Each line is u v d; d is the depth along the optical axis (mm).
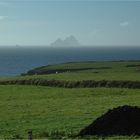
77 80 89812
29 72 157000
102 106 58312
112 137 35000
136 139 33906
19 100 68812
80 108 57219
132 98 67062
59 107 59125
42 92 79312
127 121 37281
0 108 59938
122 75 100875
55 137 37406
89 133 37625
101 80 88125
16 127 44312
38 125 45000
